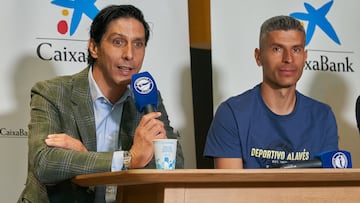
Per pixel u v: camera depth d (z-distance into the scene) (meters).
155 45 3.84
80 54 3.74
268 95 3.27
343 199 2.15
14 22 3.66
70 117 2.79
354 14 4.17
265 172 1.96
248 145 3.20
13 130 3.60
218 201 2.04
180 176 1.93
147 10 3.85
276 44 3.24
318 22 4.11
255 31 3.99
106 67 2.84
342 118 4.08
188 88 3.86
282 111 3.27
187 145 3.83
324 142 3.28
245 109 3.24
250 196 2.06
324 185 2.14
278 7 4.05
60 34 3.72
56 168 2.47
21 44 3.66
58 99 2.79
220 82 3.91
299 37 3.26
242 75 3.94
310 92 4.04
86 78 2.90
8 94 3.62
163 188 2.01
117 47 2.83
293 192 2.11
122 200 2.42
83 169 2.44
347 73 4.11
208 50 4.52
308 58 4.06
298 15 4.08
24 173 3.60
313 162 2.38
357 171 2.04
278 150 3.21
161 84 3.83
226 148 3.21
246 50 3.97
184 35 3.89
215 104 3.90
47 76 3.68
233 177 1.96
